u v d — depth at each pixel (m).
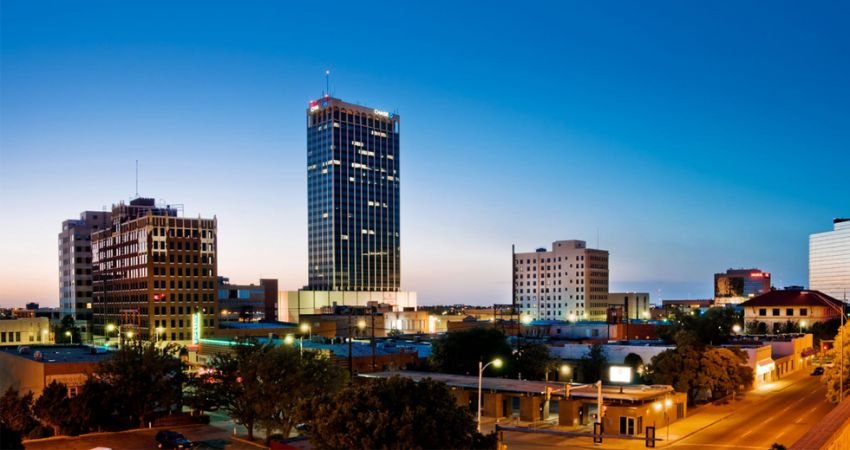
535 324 180.12
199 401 71.00
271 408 66.56
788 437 66.31
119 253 197.50
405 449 38.53
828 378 77.62
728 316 157.50
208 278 187.00
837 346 76.50
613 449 62.19
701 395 94.62
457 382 80.56
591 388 74.81
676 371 85.00
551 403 92.94
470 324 188.50
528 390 74.44
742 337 131.50
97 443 68.12
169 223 182.75
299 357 68.88
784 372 118.00
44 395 72.56
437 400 41.59
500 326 165.88
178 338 179.38
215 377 71.06
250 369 66.44
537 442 65.38
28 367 87.69
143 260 181.12
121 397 75.19
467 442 41.31
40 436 70.88
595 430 47.09
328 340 126.12
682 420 76.69
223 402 70.50
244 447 66.94
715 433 69.19
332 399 42.91
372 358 97.25
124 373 75.62
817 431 33.38
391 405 41.09
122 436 71.69
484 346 96.69
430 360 99.44
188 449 64.06
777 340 128.12
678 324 132.38
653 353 101.44
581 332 160.25
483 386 77.69
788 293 170.38
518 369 97.25
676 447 62.53
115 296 199.62
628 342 121.38
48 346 121.81
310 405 45.06
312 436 42.81
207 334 179.50
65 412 71.44
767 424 73.69
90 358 91.81
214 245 189.00
